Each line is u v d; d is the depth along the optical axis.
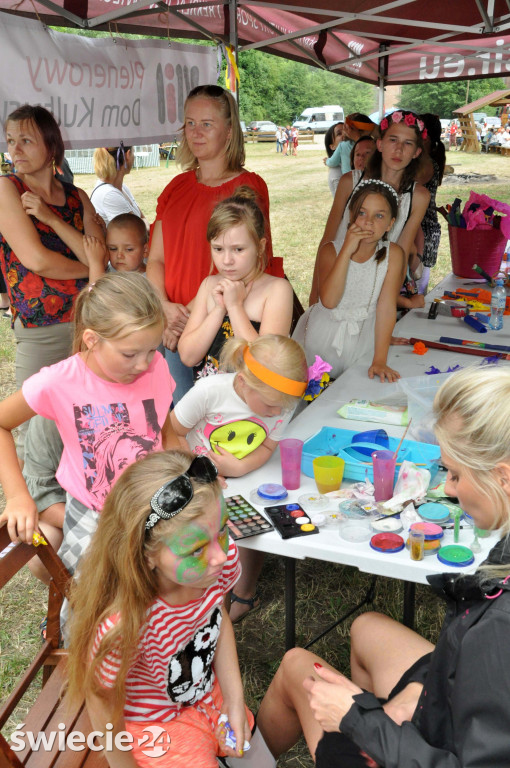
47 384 1.81
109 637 1.32
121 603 1.33
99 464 1.88
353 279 3.01
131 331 1.69
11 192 2.88
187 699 1.55
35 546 1.68
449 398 1.14
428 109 36.12
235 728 1.58
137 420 1.91
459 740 1.13
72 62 3.84
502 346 3.21
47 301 2.99
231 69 4.61
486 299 4.04
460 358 3.12
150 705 1.52
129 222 3.46
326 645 2.56
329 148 6.99
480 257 4.54
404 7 5.14
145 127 4.54
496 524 1.14
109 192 4.41
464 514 1.88
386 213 2.85
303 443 2.21
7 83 3.45
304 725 1.59
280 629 2.65
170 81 4.68
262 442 2.16
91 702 1.39
